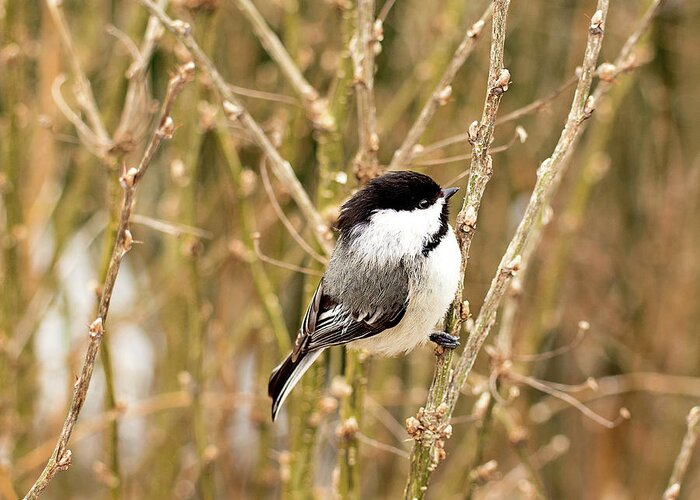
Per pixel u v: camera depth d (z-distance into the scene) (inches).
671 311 418.9
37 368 358.3
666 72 424.2
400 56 410.9
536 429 432.1
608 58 400.2
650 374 412.5
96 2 381.4
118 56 360.5
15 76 316.5
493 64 190.7
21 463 328.5
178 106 330.0
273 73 395.2
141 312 382.3
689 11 413.4
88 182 366.0
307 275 279.6
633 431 427.2
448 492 356.2
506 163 410.9
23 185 365.4
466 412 434.6
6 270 323.9
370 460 408.5
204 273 369.1
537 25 402.0
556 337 445.4
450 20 324.5
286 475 280.1
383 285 235.6
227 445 380.8
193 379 302.8
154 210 430.3
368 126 255.0
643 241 429.1
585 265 437.4
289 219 367.6
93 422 350.0
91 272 432.5
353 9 269.6
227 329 407.5
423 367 391.9
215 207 411.5
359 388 256.1
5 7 314.7
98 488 438.0
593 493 430.6
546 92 407.2
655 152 425.4
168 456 362.9
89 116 278.4
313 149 395.5
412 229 233.8
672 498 240.8
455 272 230.4
